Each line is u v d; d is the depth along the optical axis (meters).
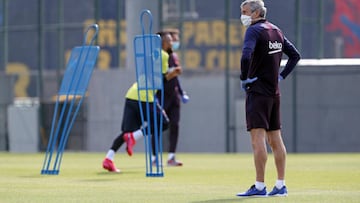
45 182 30.62
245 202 22.55
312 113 63.84
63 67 69.56
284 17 81.12
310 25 80.19
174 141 42.59
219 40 82.44
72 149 65.88
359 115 63.66
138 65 33.22
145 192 26.12
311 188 27.86
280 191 24.45
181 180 31.70
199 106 63.84
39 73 68.06
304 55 80.06
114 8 82.69
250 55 23.59
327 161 47.97
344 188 27.86
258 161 24.08
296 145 64.00
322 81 63.75
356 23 99.81
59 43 69.56
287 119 64.06
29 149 68.00
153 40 32.59
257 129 23.95
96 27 34.12
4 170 38.75
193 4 78.50
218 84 63.69
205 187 28.31
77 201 23.19
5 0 72.38
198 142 63.94
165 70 40.81
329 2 100.31
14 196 24.86
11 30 72.25
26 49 85.25
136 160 49.25
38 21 68.31
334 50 99.69
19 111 68.69
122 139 36.34
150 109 36.22
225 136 63.75
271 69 23.91
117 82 64.50
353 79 63.56
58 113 66.75
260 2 24.17
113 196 24.70
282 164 24.45
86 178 32.69
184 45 68.25
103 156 56.19
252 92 23.89
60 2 69.69
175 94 41.91
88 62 34.28
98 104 65.00
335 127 63.81
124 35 81.81
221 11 81.56
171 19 70.69
